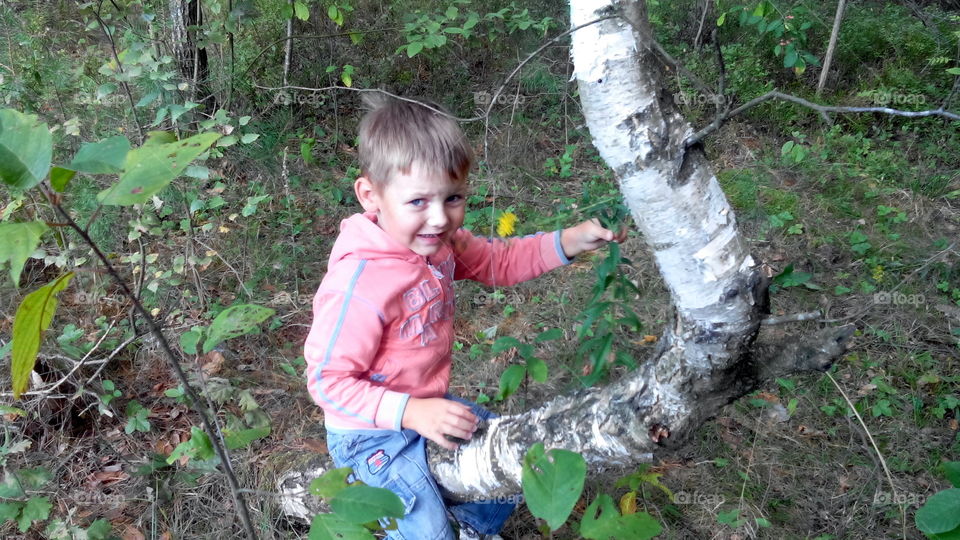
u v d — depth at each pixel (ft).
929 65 18.22
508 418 5.70
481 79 17.38
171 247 11.34
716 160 15.88
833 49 17.85
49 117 11.66
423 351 5.66
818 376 9.88
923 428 9.27
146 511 7.77
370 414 5.22
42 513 5.88
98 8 9.95
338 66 16.92
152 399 9.18
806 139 16.93
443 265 5.82
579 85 4.37
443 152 5.09
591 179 14.67
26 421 8.40
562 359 9.95
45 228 2.59
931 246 12.97
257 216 12.57
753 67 17.72
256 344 10.32
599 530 3.32
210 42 11.53
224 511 7.83
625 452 5.14
